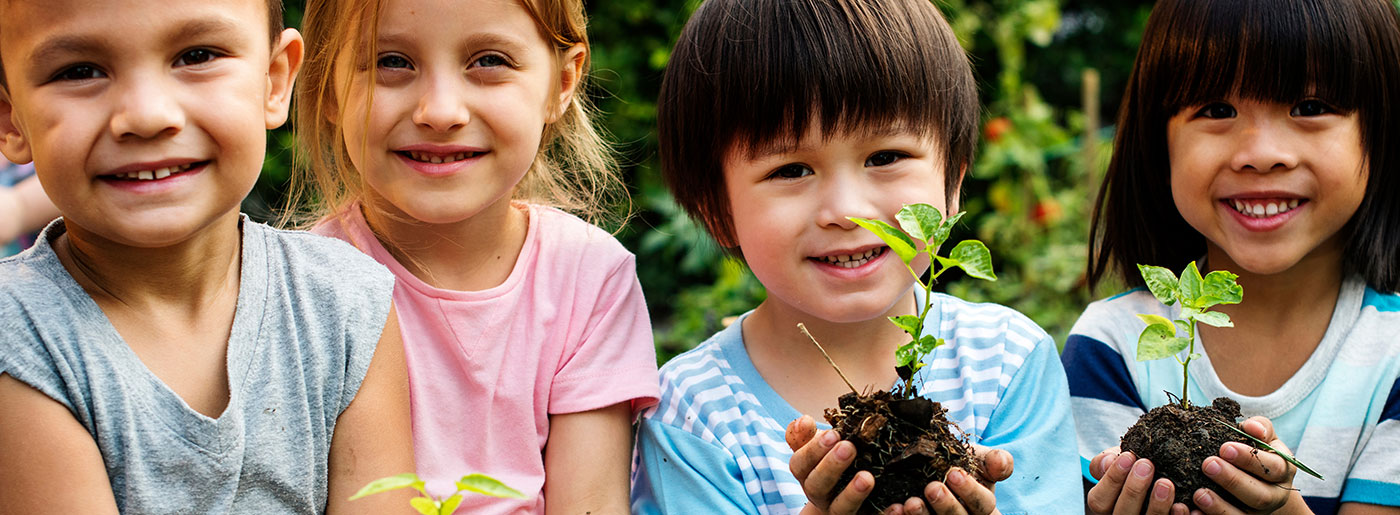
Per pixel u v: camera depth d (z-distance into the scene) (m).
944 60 1.85
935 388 1.85
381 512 1.58
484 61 1.72
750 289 4.16
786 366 1.91
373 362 1.61
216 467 1.43
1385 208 1.94
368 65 1.71
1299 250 1.88
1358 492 1.84
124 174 1.35
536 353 1.85
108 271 1.43
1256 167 1.84
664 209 4.71
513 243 1.92
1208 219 1.94
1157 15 2.01
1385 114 1.89
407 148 1.72
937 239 1.41
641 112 4.79
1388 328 1.91
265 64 1.47
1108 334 2.06
